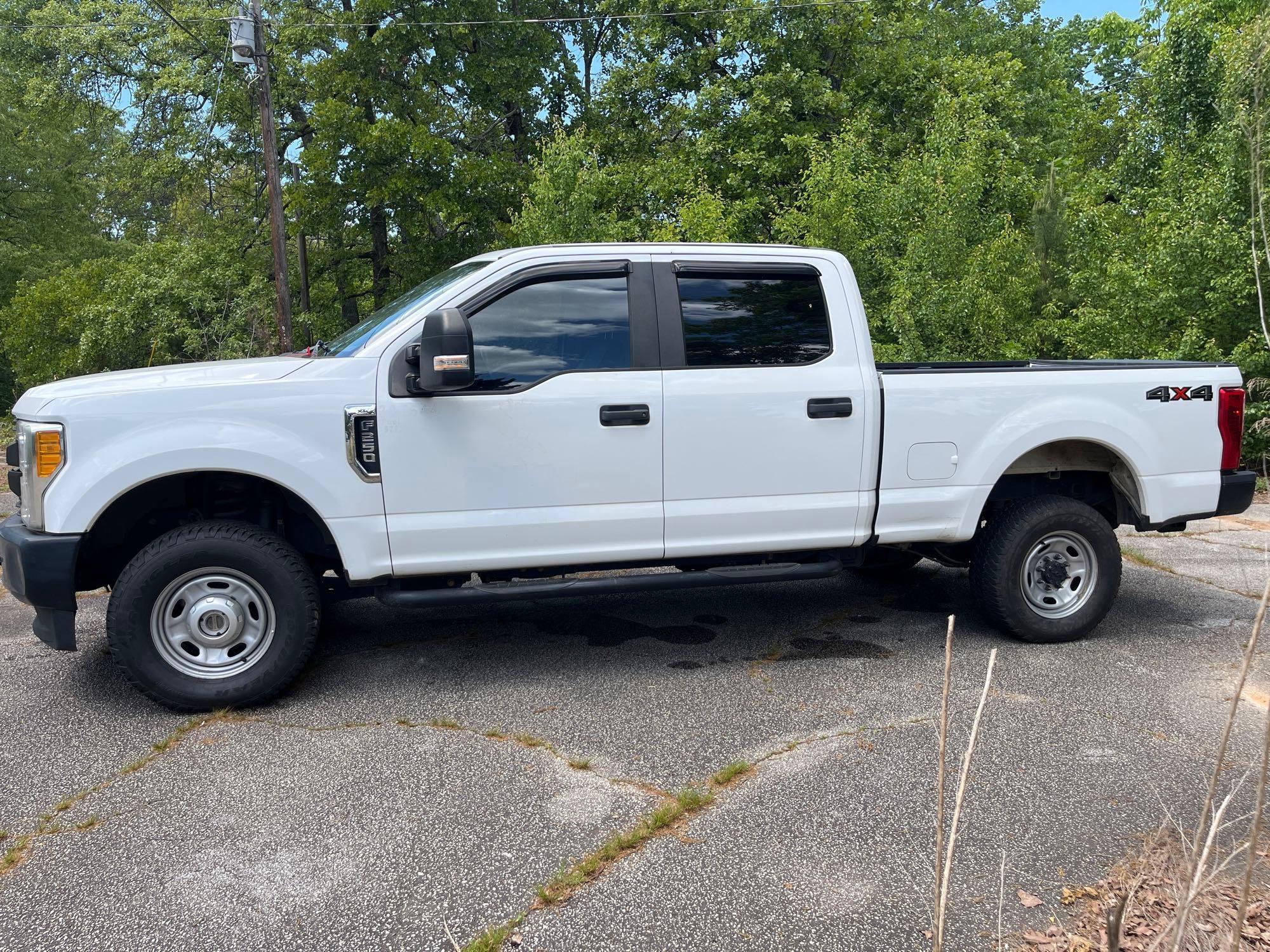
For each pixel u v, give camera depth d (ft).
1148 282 39.04
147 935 8.09
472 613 18.21
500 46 76.02
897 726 12.44
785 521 14.56
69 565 12.23
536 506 13.60
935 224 46.21
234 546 12.83
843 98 66.28
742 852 9.35
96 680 14.52
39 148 103.76
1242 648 15.62
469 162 71.46
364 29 71.67
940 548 17.13
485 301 13.47
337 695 13.78
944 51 76.84
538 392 13.46
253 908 8.47
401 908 8.46
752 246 14.74
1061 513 15.51
